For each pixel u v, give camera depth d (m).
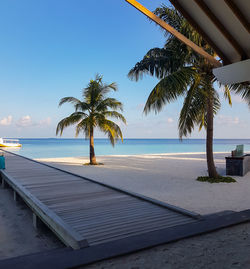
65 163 15.21
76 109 13.95
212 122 8.88
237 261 2.32
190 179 9.20
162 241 2.71
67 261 2.29
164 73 8.98
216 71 4.23
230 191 7.01
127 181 8.84
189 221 3.61
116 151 37.12
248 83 4.83
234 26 3.87
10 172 8.98
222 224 3.24
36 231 4.54
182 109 7.83
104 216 3.87
